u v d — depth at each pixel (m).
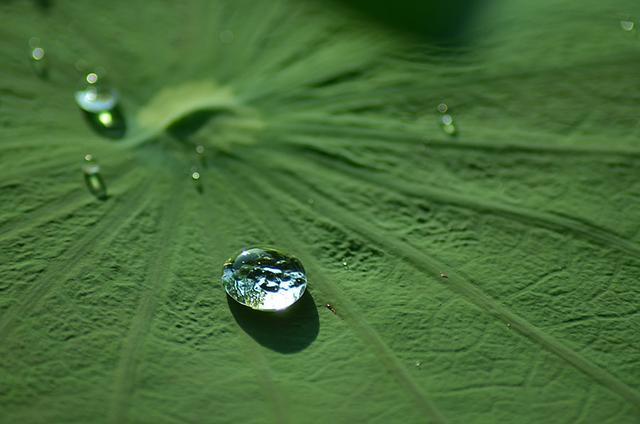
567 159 0.25
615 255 0.24
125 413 0.23
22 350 0.23
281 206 0.25
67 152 0.25
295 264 0.24
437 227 0.25
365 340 0.24
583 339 0.24
